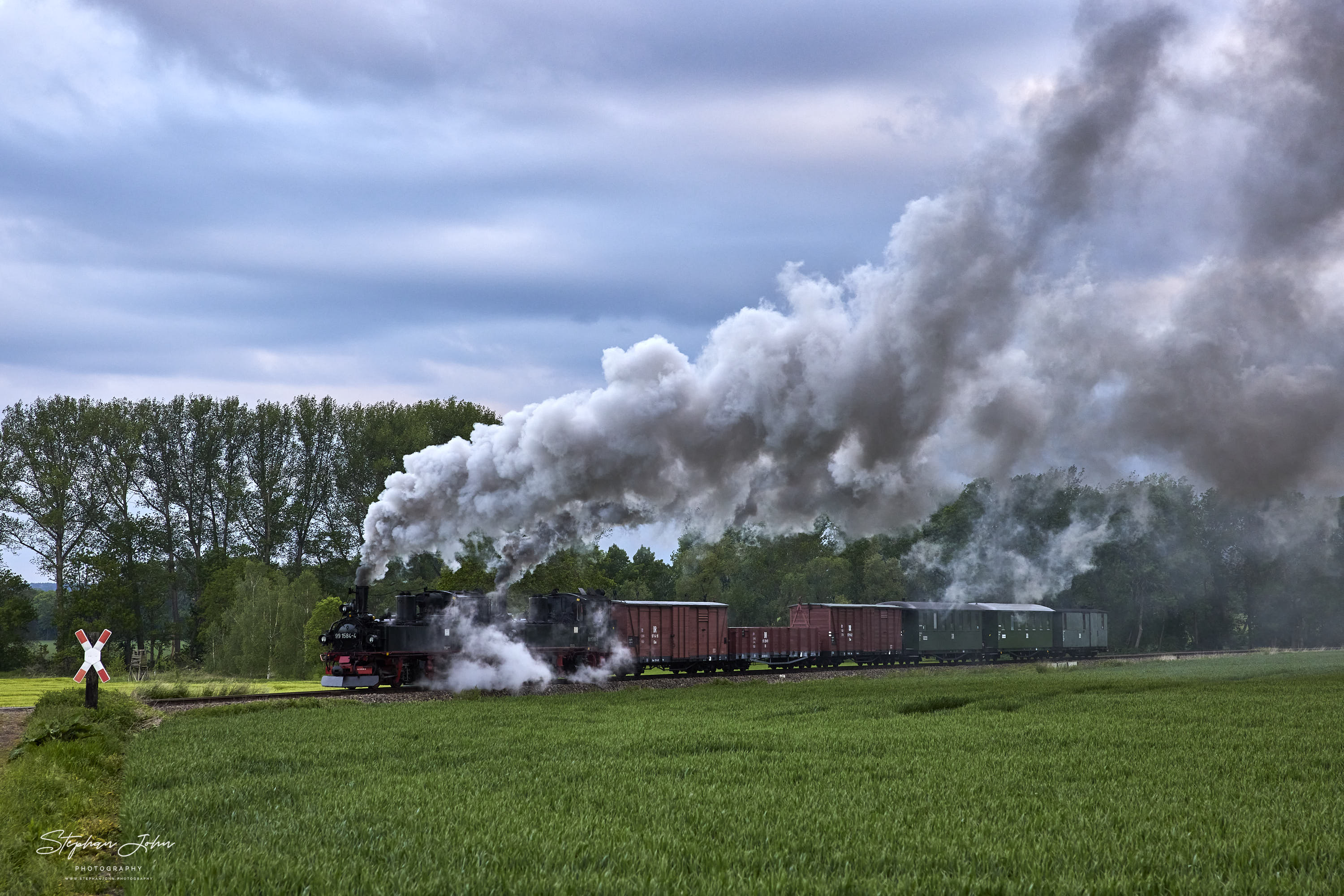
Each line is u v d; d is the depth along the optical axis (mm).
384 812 14555
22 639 70750
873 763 19828
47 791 15047
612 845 12680
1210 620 100750
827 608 56656
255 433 82000
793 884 11008
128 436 76875
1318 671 52062
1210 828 14070
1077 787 17328
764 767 19297
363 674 36406
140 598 74938
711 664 49875
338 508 80500
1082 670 55656
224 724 25828
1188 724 26938
